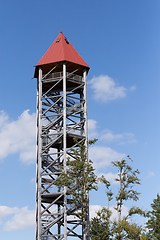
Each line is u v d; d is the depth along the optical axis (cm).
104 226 4872
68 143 4841
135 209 3881
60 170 4503
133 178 3978
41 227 4262
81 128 4900
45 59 4894
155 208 5669
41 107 4747
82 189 4044
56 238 4188
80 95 5144
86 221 4256
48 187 4353
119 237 3888
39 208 4309
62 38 5178
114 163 4066
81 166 4009
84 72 4966
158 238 5072
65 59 4747
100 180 4088
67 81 4853
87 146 4406
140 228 4028
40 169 4453
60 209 4353
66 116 4691
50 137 4656
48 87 5059
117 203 3978
